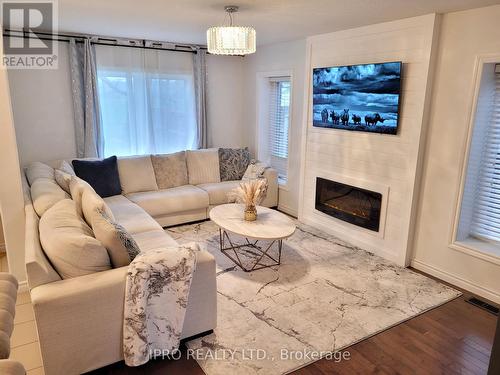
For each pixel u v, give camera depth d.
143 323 2.06
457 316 2.84
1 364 1.08
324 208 4.57
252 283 3.25
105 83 4.70
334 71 4.06
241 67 5.87
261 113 5.66
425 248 3.54
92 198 2.57
